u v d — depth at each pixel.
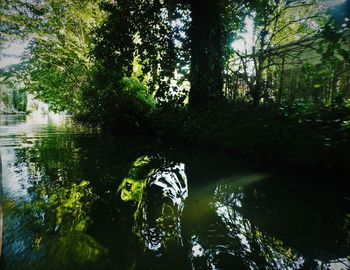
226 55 9.45
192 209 2.96
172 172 4.63
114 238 2.27
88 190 3.54
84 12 14.27
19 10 15.29
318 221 2.66
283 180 4.14
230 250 2.11
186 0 9.12
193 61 9.21
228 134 7.02
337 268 1.88
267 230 2.45
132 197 3.31
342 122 4.88
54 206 2.97
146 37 8.61
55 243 2.18
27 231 2.38
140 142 8.77
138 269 1.84
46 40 16.47
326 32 5.46
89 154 6.29
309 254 2.06
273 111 6.44
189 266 1.88
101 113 13.59
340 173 4.50
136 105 12.12
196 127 8.38
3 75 18.45
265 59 8.95
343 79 8.24
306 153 5.01
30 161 5.34
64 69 17.94
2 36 16.52
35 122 20.70
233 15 9.27
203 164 5.32
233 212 2.88
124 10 8.37
